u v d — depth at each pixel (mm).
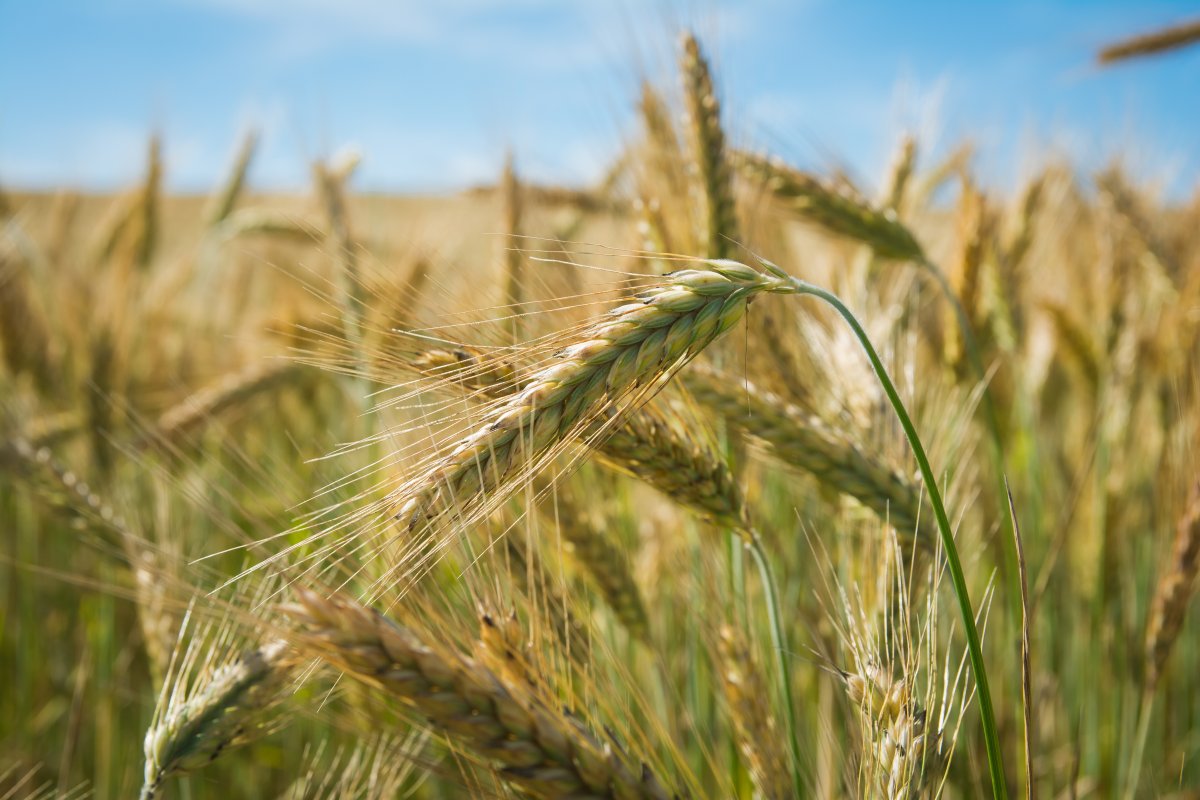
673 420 341
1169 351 608
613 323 280
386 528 275
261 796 569
